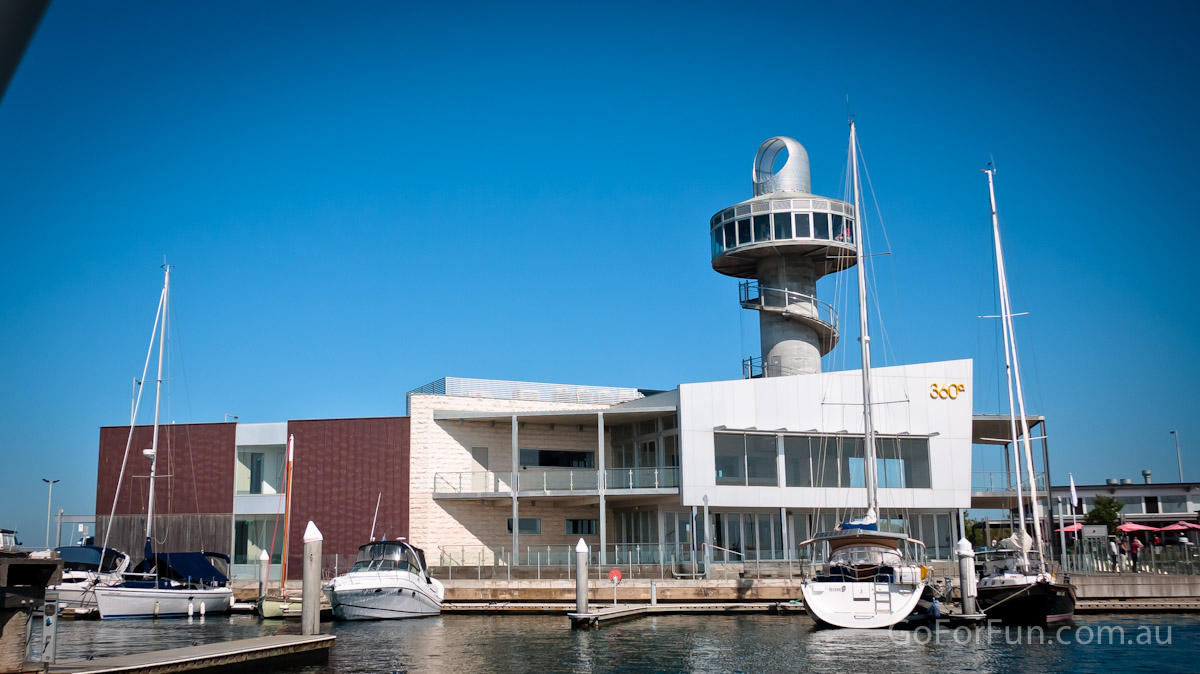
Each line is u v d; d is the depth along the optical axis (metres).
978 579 38.25
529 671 24.62
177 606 39.25
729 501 46.00
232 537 50.62
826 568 37.09
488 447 51.78
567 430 53.41
